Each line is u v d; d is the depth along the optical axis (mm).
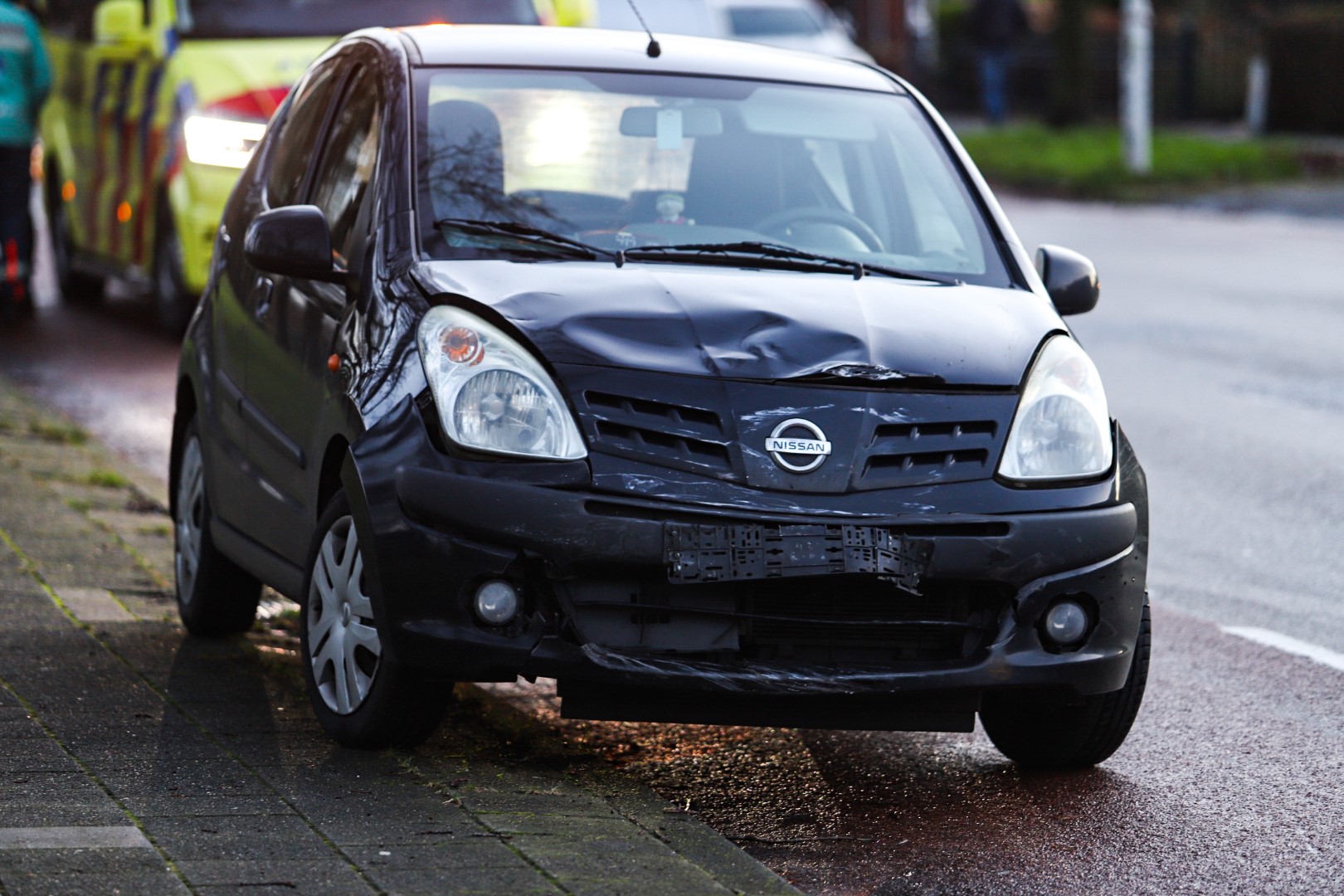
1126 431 29375
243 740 13789
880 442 13031
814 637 13039
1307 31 83438
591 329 13320
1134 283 45125
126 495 23047
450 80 15984
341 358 14109
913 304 14414
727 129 16281
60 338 35281
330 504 14086
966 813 13750
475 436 12844
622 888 11031
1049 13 118375
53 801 12055
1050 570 13148
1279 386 33031
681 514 12656
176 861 11016
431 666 12867
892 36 108250
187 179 32906
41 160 41062
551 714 15828
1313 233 56312
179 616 17938
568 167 15516
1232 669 17828
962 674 12945
